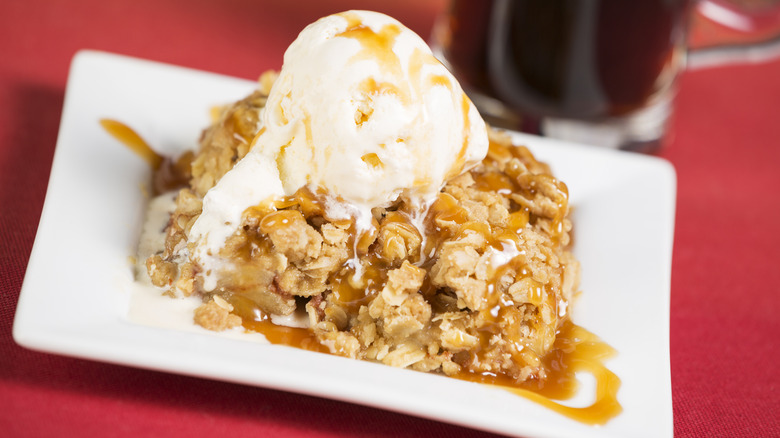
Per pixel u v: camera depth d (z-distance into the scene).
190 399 0.47
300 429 0.48
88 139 0.53
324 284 0.50
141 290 0.49
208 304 0.49
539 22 0.58
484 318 0.49
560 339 0.51
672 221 0.55
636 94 0.59
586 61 0.58
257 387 0.48
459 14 0.59
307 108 0.49
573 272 0.52
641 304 0.52
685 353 0.54
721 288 0.57
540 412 0.47
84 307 0.47
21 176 0.54
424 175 0.49
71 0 0.62
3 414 0.46
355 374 0.47
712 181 0.62
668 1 0.57
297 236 0.49
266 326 0.49
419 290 0.49
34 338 0.45
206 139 0.53
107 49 0.60
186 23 0.63
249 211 0.49
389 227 0.49
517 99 0.60
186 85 0.56
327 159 0.49
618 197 0.55
